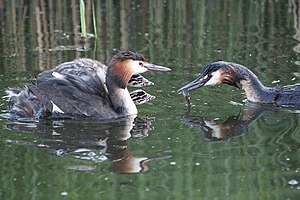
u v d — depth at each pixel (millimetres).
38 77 14055
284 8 23344
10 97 14055
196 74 16266
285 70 16547
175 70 16641
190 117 13414
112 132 12508
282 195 9703
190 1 24109
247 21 22031
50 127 12797
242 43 19438
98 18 22406
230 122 13125
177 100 14508
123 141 11953
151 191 9875
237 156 11203
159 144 11789
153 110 13914
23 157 11133
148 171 10578
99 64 14766
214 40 19844
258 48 18828
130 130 12633
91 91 13734
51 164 10828
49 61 17469
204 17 22484
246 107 14219
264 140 12023
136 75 15383
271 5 23750
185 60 17594
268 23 21734
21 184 10102
